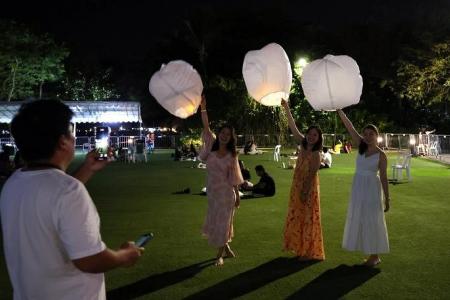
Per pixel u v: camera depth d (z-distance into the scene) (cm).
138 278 580
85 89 4809
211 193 632
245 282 564
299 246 646
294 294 524
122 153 2516
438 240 745
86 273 223
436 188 1330
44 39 3550
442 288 535
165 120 4622
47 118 219
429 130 3766
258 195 1215
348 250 635
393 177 1548
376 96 3988
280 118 3544
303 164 645
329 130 3559
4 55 3219
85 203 215
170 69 602
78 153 3403
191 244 738
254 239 765
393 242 734
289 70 612
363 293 523
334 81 587
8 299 522
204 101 664
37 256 213
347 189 1338
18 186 218
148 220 926
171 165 2241
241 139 3619
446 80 2747
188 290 539
